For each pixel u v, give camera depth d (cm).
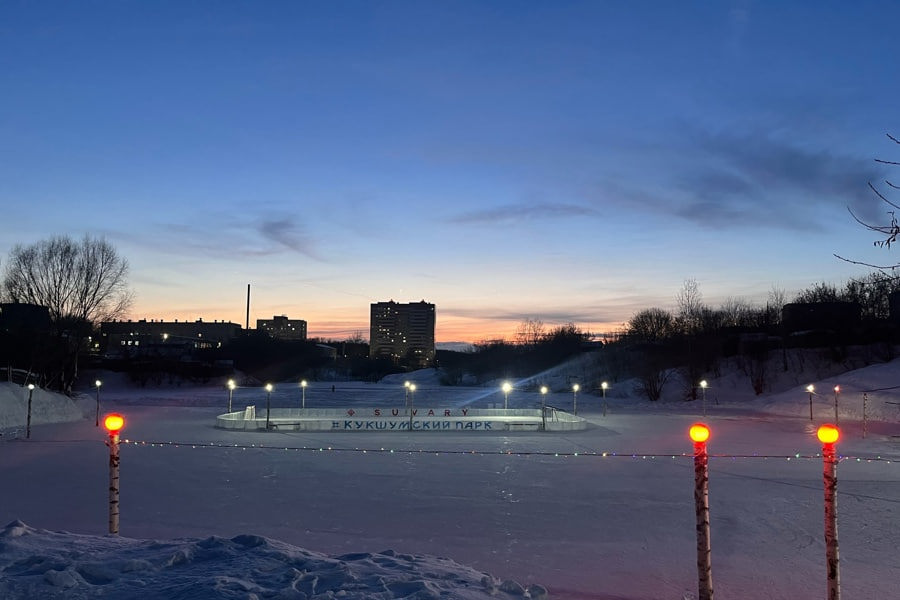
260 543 731
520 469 1802
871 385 4247
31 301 4631
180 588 569
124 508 1280
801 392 4391
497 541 1039
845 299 5838
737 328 6962
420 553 964
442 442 2538
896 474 1717
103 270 4838
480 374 8962
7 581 586
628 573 876
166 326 18700
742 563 925
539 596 628
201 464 1878
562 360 8681
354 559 711
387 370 10731
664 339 7494
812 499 1379
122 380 7062
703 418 3744
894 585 831
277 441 2550
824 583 841
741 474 1719
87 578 612
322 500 1364
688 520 1188
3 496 1397
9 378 3934
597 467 1839
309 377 9662
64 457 2017
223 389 6850
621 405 4891
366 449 2277
